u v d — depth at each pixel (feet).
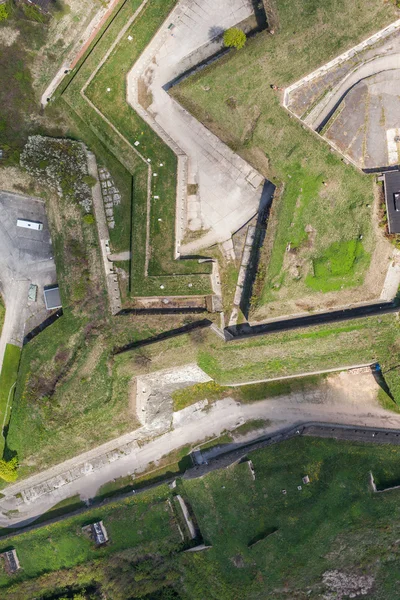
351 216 94.07
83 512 105.09
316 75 94.07
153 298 101.50
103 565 103.50
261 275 96.43
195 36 99.04
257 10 97.50
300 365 101.04
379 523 94.22
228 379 102.68
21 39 102.73
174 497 103.45
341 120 93.04
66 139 102.63
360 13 91.86
